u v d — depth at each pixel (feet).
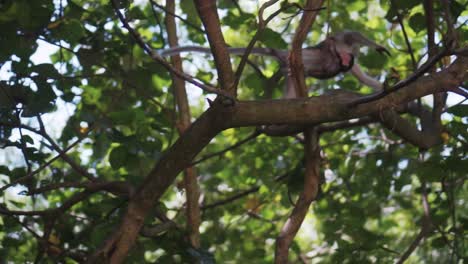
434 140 29.89
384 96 23.36
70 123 37.58
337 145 45.03
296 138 42.24
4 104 29.86
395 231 56.59
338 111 24.14
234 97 23.20
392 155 42.78
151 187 25.71
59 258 31.17
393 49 43.96
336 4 43.34
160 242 30.07
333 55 36.32
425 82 25.27
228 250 46.96
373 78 40.16
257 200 46.88
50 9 31.32
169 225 30.09
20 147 30.37
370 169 43.52
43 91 30.45
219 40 23.39
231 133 45.65
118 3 25.96
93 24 35.91
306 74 36.58
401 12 37.09
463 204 49.78
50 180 35.99
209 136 24.35
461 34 30.40
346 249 34.88
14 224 32.76
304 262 47.50
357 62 38.06
